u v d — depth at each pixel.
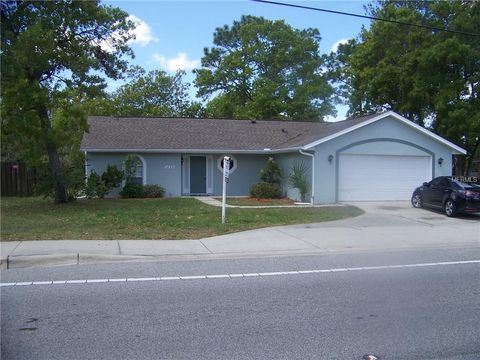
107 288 7.24
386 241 11.73
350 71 38.16
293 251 10.40
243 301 6.63
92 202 20.73
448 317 5.99
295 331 5.47
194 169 25.72
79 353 4.80
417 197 19.33
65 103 17.84
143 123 27.34
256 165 26.17
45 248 9.84
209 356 4.75
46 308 6.23
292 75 45.50
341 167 21.28
